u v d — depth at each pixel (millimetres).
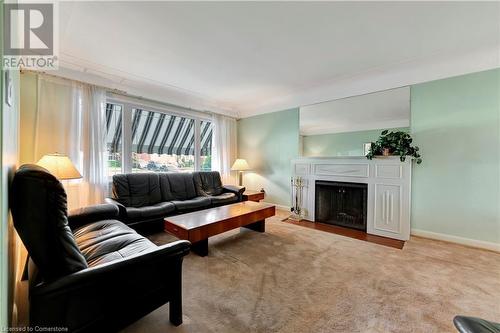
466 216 2672
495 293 1693
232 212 2760
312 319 1408
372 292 1699
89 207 2121
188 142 4555
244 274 1959
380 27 2129
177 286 1354
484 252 2455
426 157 2932
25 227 957
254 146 5090
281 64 2951
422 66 2924
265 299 1607
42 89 2729
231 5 1833
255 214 2824
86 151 3035
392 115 3201
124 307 1164
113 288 1125
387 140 3037
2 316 793
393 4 1820
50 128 2783
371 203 3146
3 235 777
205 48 2539
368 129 3426
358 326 1352
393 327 1345
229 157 5172
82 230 1837
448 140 2783
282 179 4598
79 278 1008
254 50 2584
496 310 1504
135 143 3773
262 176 4965
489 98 2543
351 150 3596
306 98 4148
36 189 977
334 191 3594
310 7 1855
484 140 2572
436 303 1573
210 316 1430
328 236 2986
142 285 1229
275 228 3344
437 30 2174
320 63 2918
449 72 2768
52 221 1002
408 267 2102
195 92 4105
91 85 3096
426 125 2928
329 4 1821
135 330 1304
